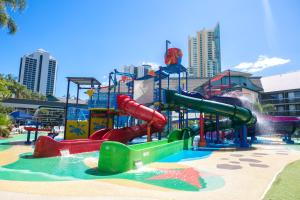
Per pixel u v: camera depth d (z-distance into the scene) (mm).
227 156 12219
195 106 17172
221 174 7305
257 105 28484
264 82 55812
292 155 12602
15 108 63688
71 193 4891
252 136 24047
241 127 18688
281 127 24281
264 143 22984
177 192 5156
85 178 6570
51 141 11484
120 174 7223
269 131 24375
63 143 12000
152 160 10055
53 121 21438
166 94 17562
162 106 19031
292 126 23984
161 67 20047
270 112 45312
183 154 13273
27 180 6172
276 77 55719
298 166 8805
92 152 13461
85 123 20531
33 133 34531
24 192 4906
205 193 5090
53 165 8844
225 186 5754
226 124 21625
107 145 7934
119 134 17000
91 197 4621
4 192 4887
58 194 4793
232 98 20500
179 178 6695
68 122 20500
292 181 6113
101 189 5273
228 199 4652
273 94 51312
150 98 20016
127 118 24547
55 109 21516
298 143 22797
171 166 8891
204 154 13242
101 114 20312
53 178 6504
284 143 23016
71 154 12266
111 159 7746
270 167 8648
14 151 13094
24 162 9500
